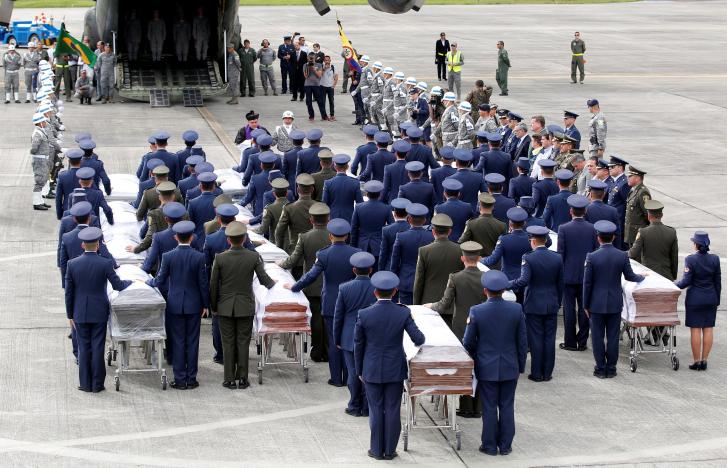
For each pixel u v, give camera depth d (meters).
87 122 31.45
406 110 28.03
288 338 14.43
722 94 39.03
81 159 17.69
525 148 20.89
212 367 14.20
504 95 37.38
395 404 11.29
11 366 13.91
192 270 13.05
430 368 11.27
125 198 18.73
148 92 35.28
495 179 16.16
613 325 13.78
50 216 21.58
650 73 44.88
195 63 38.03
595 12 79.62
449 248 13.21
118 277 12.91
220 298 13.09
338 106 35.41
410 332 11.19
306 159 18.28
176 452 11.42
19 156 26.81
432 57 47.91
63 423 12.15
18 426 12.04
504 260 14.30
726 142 30.34
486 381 11.38
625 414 12.67
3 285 17.23
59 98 36.25
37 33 52.06
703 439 11.93
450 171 17.73
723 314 16.50
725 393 13.37
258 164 18.19
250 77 37.00
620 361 14.58
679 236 20.80
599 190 15.53
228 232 13.01
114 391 13.20
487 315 11.37
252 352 14.80
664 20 73.00
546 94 37.97
